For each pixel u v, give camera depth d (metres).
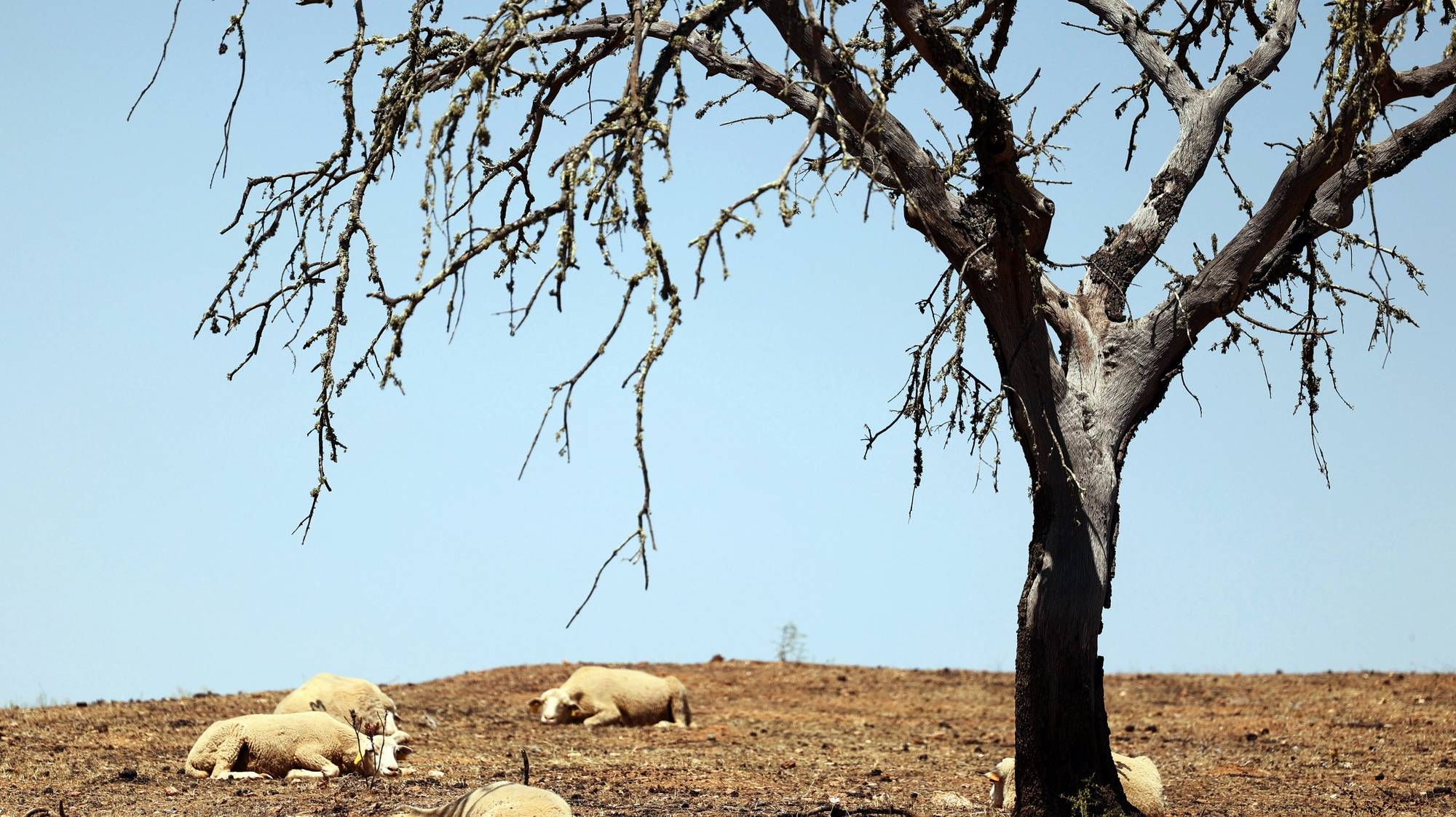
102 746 25.67
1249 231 18.94
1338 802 22.66
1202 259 19.20
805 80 13.77
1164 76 20.88
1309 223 19.53
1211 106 20.17
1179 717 38.06
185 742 26.69
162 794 19.88
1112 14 21.45
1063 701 17.83
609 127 13.12
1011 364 18.16
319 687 26.39
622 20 17.25
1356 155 18.66
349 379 13.55
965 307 17.28
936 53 16.62
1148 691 44.22
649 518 11.85
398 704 34.97
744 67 17.75
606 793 21.64
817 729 35.22
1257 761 28.95
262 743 21.91
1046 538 18.23
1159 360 18.92
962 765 27.88
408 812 15.36
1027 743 18.03
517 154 15.62
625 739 31.17
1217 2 21.00
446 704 36.03
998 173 16.98
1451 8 19.84
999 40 18.34
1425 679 43.34
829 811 19.02
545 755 27.67
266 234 15.10
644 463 11.93
